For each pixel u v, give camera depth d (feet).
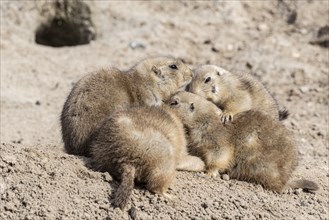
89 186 35.70
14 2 73.20
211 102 43.37
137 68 42.57
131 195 35.24
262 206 37.29
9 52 68.95
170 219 34.45
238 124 40.01
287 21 78.02
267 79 67.46
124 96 40.93
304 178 43.24
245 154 39.75
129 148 35.29
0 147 39.17
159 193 35.73
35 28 73.36
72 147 40.52
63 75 66.69
